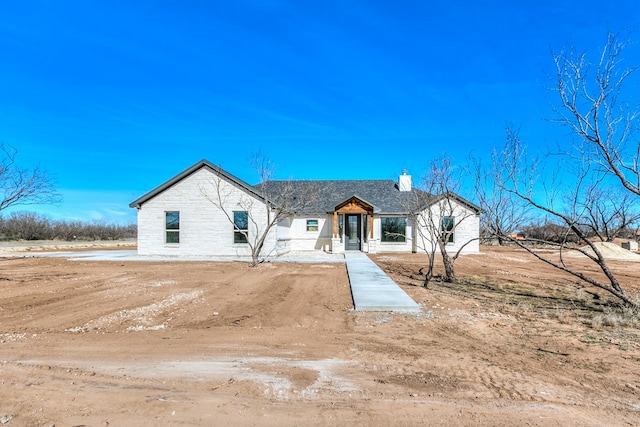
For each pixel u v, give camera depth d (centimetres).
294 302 888
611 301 891
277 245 2081
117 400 380
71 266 1634
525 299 923
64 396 390
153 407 365
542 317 739
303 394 396
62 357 516
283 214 2080
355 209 2366
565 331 639
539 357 513
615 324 671
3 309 812
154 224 2103
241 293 999
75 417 346
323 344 577
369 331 650
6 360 503
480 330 652
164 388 411
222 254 2072
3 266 1638
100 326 681
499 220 1111
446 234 1264
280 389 409
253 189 2053
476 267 1667
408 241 2444
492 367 476
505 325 683
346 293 998
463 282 1194
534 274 1433
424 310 799
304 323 705
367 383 426
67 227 4247
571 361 496
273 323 705
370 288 1021
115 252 2452
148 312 786
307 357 517
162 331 650
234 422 337
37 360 503
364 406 368
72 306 841
